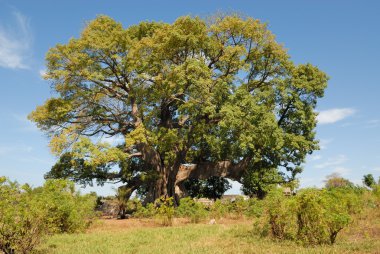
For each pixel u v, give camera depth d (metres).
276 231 11.47
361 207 16.39
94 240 12.77
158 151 32.50
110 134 34.09
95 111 32.06
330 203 10.77
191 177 34.97
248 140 28.31
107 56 30.05
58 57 28.70
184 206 22.36
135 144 32.50
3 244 9.07
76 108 32.12
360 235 11.70
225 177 35.03
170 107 35.84
